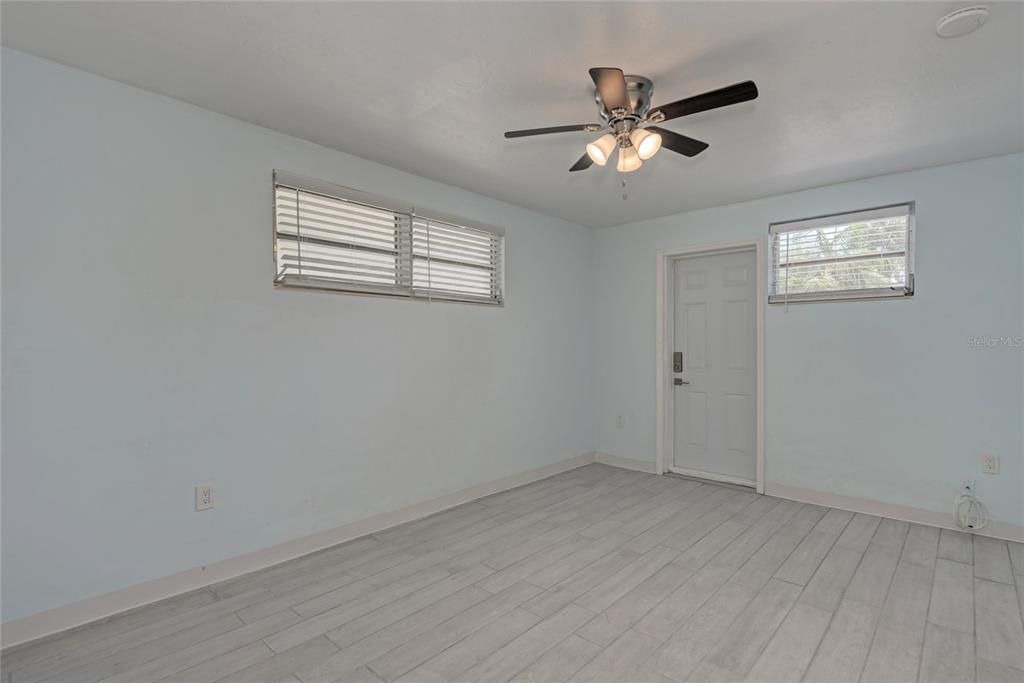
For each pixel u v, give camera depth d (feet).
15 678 5.85
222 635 6.73
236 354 8.46
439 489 11.69
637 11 5.65
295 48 6.42
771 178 11.36
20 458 6.52
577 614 7.25
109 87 7.20
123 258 7.32
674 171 10.90
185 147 7.90
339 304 9.89
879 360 11.33
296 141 9.22
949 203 10.52
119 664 6.11
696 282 14.70
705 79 7.13
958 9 5.59
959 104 7.85
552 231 14.97
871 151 9.77
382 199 10.50
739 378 13.88
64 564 6.83
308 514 9.37
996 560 8.97
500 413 13.28
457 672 5.99
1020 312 9.87
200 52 6.52
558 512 11.58
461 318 12.28
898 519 11.05
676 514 11.42
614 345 16.03
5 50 6.41
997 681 5.81
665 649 6.43
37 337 6.64
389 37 6.17
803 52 6.45
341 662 6.18
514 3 5.49
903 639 6.62
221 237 8.30
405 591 7.92
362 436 10.23
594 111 8.18
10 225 6.45
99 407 7.11
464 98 7.74
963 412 10.40
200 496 8.03
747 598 7.68
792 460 12.49
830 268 12.03
